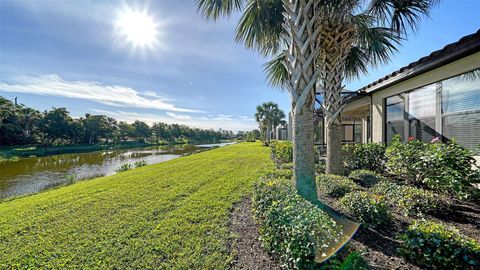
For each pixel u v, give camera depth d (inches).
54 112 1283.2
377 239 93.4
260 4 160.9
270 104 1338.6
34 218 143.1
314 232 74.4
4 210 165.3
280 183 132.8
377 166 215.5
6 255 99.6
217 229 115.0
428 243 75.3
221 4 159.3
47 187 366.9
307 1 121.3
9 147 1049.5
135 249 99.5
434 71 179.9
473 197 127.6
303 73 122.8
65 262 92.5
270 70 231.0
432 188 144.3
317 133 435.5
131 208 153.2
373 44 195.3
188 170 303.9
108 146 1533.0
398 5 172.2
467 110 155.6
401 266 74.8
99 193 198.8
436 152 140.0
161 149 1494.8
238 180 225.9
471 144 152.6
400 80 215.0
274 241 83.8
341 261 73.4
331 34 173.0
